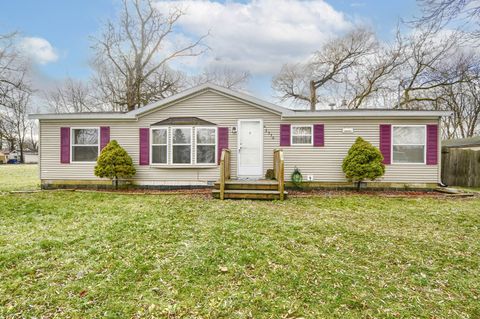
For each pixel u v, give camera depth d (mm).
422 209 6230
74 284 2785
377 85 19891
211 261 3342
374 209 6234
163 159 9445
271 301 2543
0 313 2334
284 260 3402
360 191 8883
